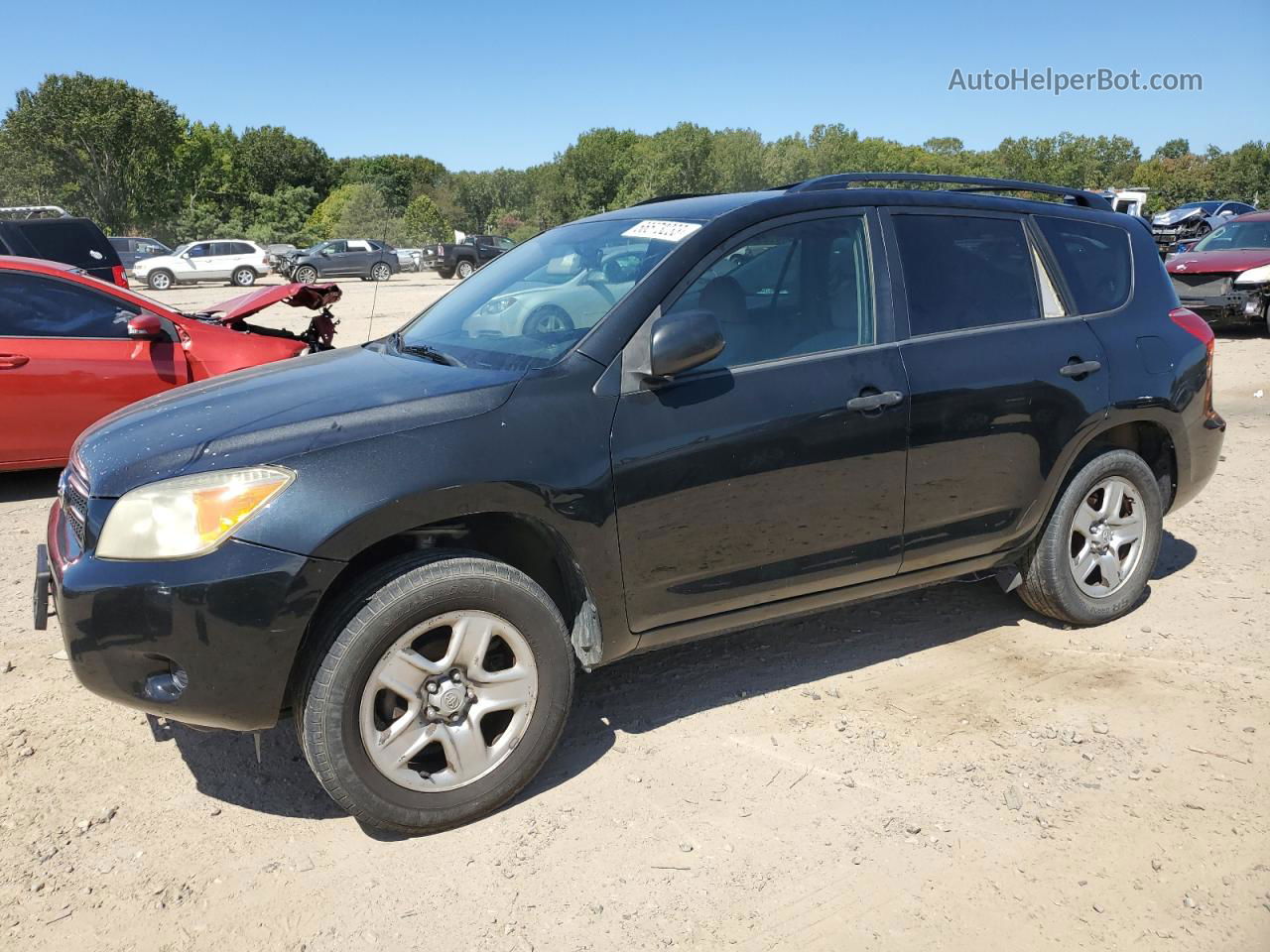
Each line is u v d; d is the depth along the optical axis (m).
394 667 2.69
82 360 6.38
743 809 2.94
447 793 2.81
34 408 6.25
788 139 97.88
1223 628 4.19
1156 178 112.62
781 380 3.22
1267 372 10.86
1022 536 3.88
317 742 2.63
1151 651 3.98
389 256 38.25
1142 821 2.84
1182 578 4.80
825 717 3.47
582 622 3.06
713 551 3.16
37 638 4.22
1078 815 2.88
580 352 3.01
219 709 2.60
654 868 2.68
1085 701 3.56
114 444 2.86
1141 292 4.20
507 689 2.87
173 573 2.53
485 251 38.56
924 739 3.32
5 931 2.46
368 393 2.95
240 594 2.52
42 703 3.63
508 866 2.70
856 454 3.34
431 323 3.80
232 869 2.70
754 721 3.45
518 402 2.87
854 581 3.53
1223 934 2.40
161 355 6.62
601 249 3.52
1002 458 3.69
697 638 3.31
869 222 3.57
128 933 2.46
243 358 6.87
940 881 2.61
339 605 2.64
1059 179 108.88
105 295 6.59
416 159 134.25
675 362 2.88
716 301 3.21
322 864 2.72
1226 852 2.70
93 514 2.66
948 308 3.64
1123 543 4.18
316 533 2.56
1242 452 7.32
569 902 2.55
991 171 110.62
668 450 3.01
